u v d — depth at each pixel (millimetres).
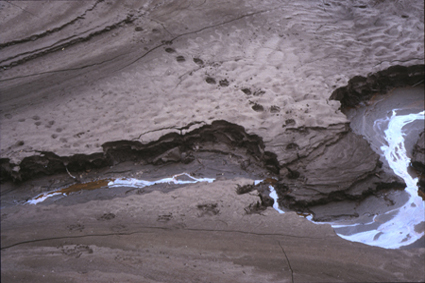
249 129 5637
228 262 4188
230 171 5469
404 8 8219
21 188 5141
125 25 7227
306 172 5242
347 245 4430
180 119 5727
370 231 4766
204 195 4922
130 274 4008
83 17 7227
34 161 5180
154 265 4113
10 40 6691
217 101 6039
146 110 5871
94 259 4141
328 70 6715
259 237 4445
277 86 6324
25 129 5512
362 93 6742
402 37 7551
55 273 3990
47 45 6719
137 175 5387
